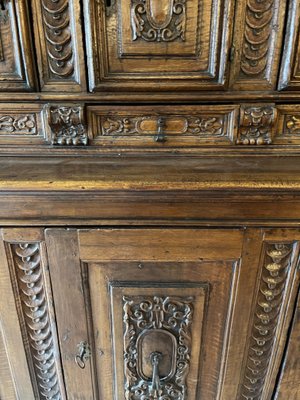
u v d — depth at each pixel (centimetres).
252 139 73
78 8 66
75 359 82
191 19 67
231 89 71
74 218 67
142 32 68
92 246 69
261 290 73
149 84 70
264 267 71
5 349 82
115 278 73
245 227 67
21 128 74
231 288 73
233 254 69
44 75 70
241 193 63
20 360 83
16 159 73
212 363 83
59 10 66
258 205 65
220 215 66
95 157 74
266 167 69
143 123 73
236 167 69
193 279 73
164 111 72
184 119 73
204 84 70
